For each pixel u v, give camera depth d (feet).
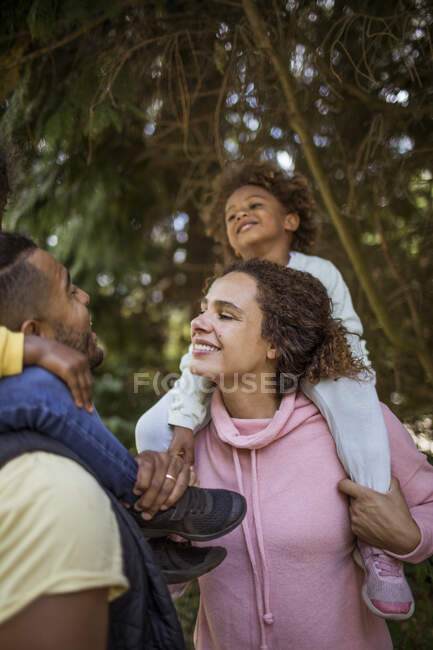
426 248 11.05
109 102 7.99
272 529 4.24
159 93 8.81
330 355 4.43
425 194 10.77
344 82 8.97
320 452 4.45
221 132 10.77
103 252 13.33
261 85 8.93
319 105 9.91
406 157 9.73
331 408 4.42
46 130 7.95
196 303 17.16
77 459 2.76
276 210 7.91
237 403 4.63
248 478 4.46
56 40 8.07
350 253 9.61
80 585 2.27
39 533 2.31
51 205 10.43
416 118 9.17
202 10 8.39
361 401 4.49
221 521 3.64
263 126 9.51
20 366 2.82
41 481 2.46
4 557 2.32
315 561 4.22
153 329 17.49
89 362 3.40
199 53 8.78
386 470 4.22
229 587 4.35
